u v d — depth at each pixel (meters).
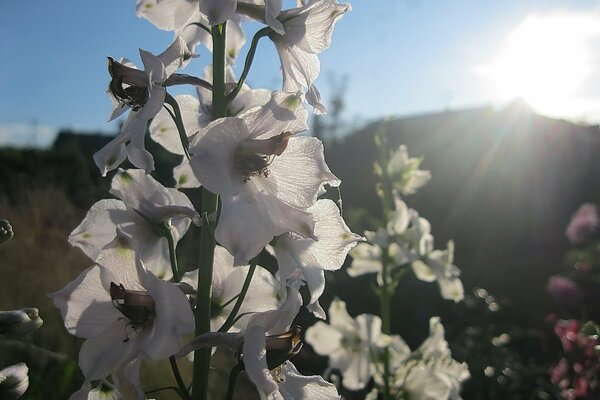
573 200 1.61
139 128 0.20
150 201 0.22
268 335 0.20
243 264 0.19
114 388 0.20
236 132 0.20
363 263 0.47
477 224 1.53
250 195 0.20
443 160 1.61
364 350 0.45
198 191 0.92
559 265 1.29
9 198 0.95
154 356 0.18
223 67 0.22
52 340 0.54
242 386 0.61
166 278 0.23
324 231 0.22
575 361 0.51
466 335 0.77
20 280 0.62
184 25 0.23
